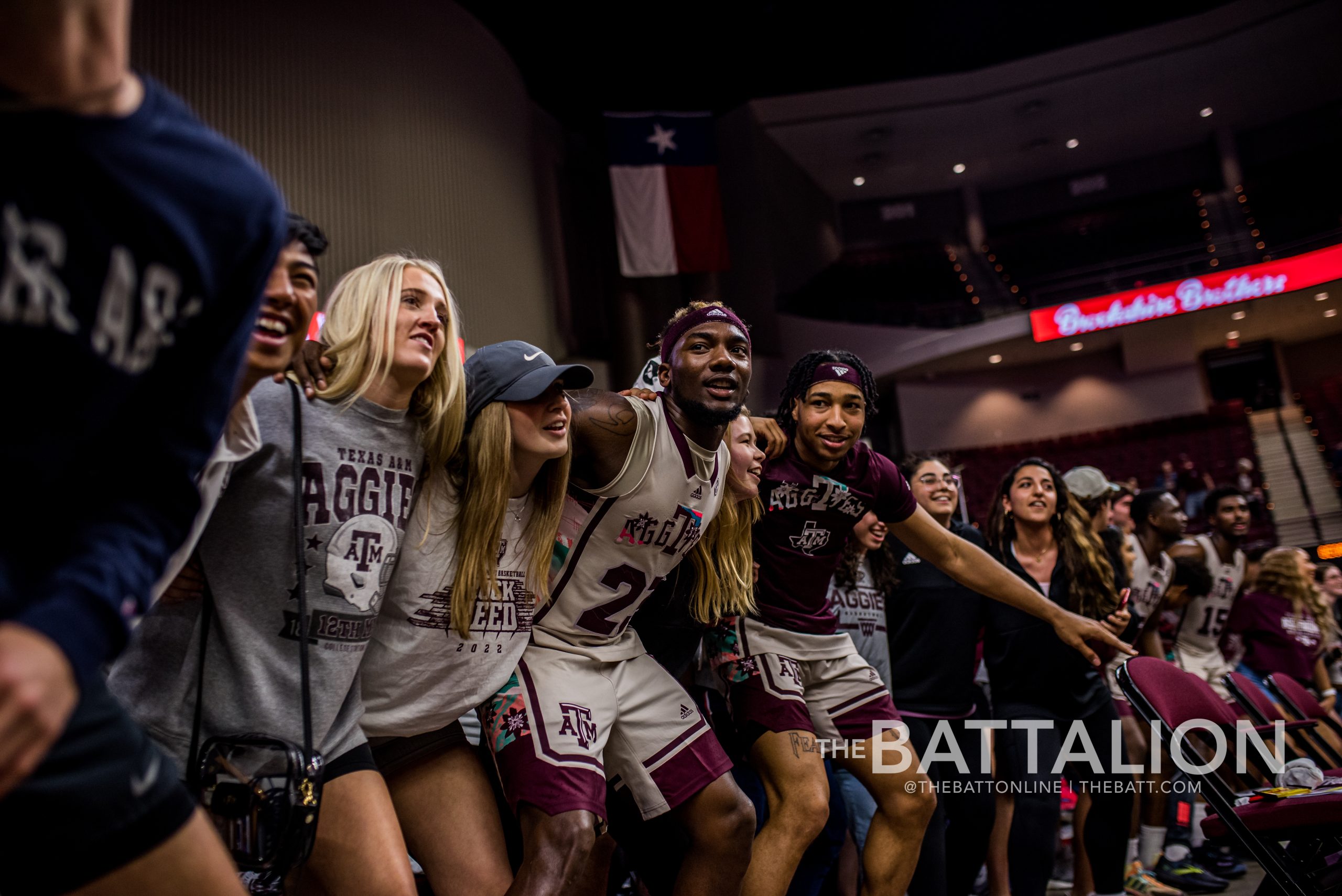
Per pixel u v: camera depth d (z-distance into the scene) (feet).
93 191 2.21
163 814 2.76
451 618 5.77
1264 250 54.80
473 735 8.73
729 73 56.59
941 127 58.75
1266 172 61.67
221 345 2.76
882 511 8.66
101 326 2.30
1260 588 17.87
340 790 5.10
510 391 5.81
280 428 4.99
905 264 63.98
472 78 38.78
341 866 5.02
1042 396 57.41
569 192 49.93
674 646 7.85
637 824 7.21
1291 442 53.16
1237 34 53.47
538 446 5.92
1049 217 65.36
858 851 10.15
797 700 7.87
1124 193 64.18
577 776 6.08
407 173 34.35
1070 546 11.48
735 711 8.09
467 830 5.86
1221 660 16.43
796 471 8.20
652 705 6.93
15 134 2.07
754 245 53.62
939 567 8.93
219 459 4.35
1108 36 55.88
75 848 2.57
